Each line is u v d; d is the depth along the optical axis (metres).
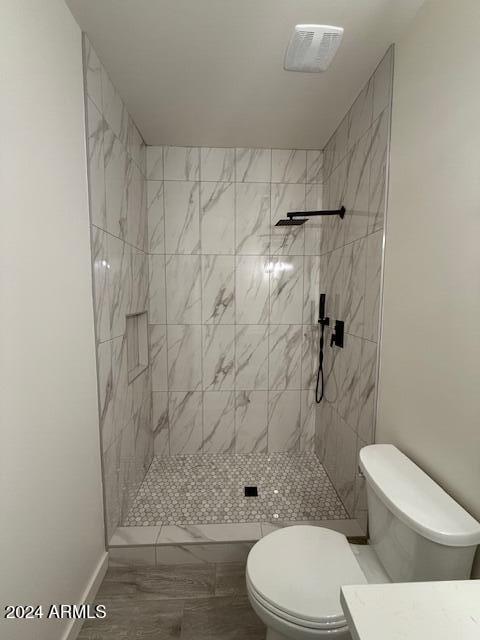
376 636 0.53
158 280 2.32
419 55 1.13
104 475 1.48
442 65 1.00
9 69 0.83
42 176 0.98
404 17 1.16
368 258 1.54
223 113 1.82
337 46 1.21
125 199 1.76
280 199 2.32
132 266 1.90
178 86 1.58
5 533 0.83
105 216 1.47
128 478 1.82
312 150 2.30
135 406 1.96
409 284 1.20
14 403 0.86
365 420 1.58
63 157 1.11
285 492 2.02
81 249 1.25
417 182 1.15
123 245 1.73
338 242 1.98
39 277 0.97
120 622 1.29
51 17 1.02
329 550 1.12
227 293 2.36
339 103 1.72
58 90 1.07
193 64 1.42
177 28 1.21
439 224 1.03
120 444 1.69
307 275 2.38
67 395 1.15
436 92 1.04
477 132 0.87
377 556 1.13
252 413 2.47
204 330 2.38
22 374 0.89
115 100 1.59
